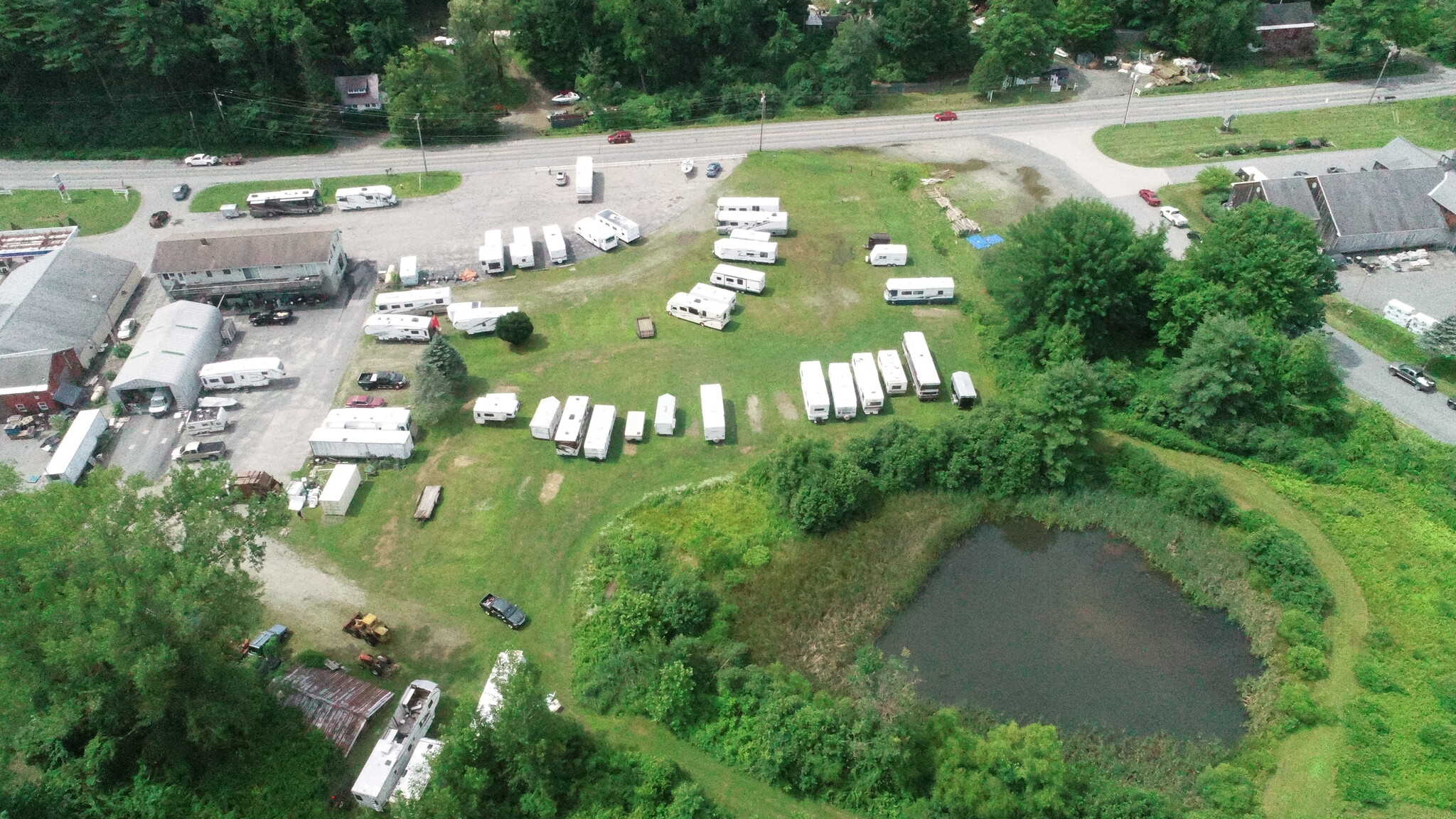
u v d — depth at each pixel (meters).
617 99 158.50
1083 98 158.12
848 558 82.81
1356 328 107.50
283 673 70.69
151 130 142.88
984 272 109.88
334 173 138.12
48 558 59.44
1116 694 72.62
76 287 107.38
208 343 102.19
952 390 98.31
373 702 68.25
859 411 97.44
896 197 132.50
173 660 57.53
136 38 136.88
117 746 64.69
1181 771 66.94
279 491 86.69
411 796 60.19
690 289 114.50
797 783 65.56
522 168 139.75
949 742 64.12
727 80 159.38
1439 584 78.75
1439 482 87.50
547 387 100.50
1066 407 86.06
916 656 75.38
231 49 139.00
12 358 96.31
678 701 67.81
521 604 78.25
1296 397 93.62
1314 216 119.81
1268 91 158.00
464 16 146.25
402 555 82.25
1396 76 161.00
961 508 87.94
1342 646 74.88
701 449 93.19
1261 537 81.50
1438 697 69.88
